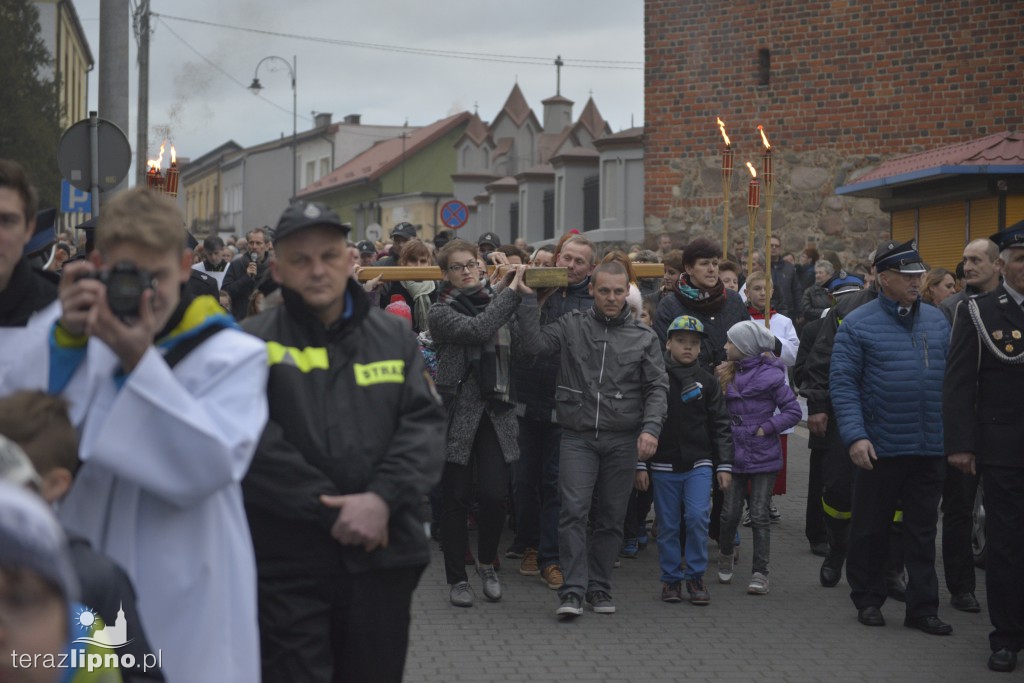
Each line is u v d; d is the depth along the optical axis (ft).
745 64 70.38
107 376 9.71
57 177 137.80
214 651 9.94
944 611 24.32
